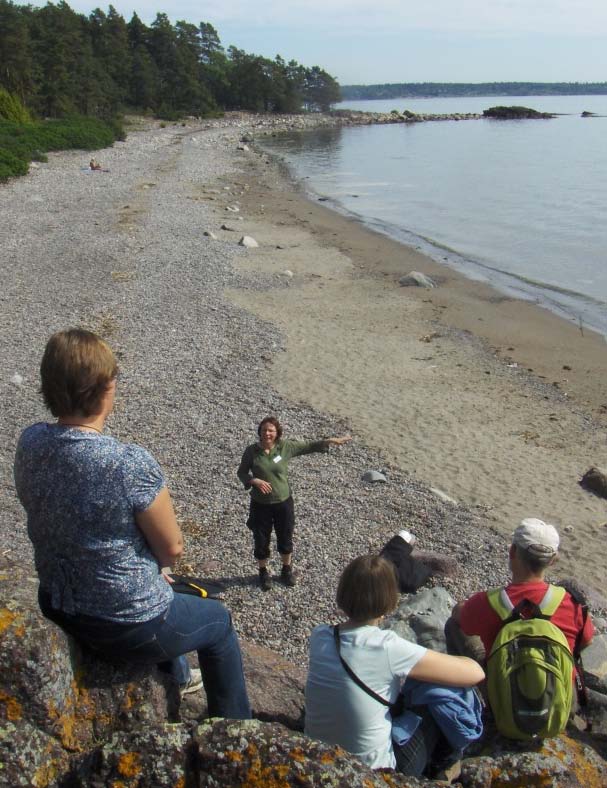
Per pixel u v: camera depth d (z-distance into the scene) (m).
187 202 39.94
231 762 3.28
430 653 4.09
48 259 25.36
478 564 9.52
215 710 4.11
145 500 3.36
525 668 4.19
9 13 86.88
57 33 102.94
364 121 154.75
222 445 12.52
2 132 61.03
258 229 34.47
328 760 3.31
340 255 29.95
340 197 48.50
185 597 3.84
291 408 14.50
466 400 15.61
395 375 16.89
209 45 165.00
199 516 10.29
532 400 15.86
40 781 3.29
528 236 35.50
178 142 84.94
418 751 4.09
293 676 5.29
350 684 3.94
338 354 18.06
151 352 17.11
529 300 24.20
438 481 12.00
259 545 8.62
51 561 3.44
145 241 28.97
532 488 11.92
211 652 4.00
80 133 69.12
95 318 19.25
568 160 73.12
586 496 11.73
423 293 24.56
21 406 13.44
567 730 4.83
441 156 79.75
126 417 13.51
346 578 4.07
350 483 11.58
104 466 3.31
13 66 85.44
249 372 16.38
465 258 30.53
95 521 3.31
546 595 4.57
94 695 3.66
